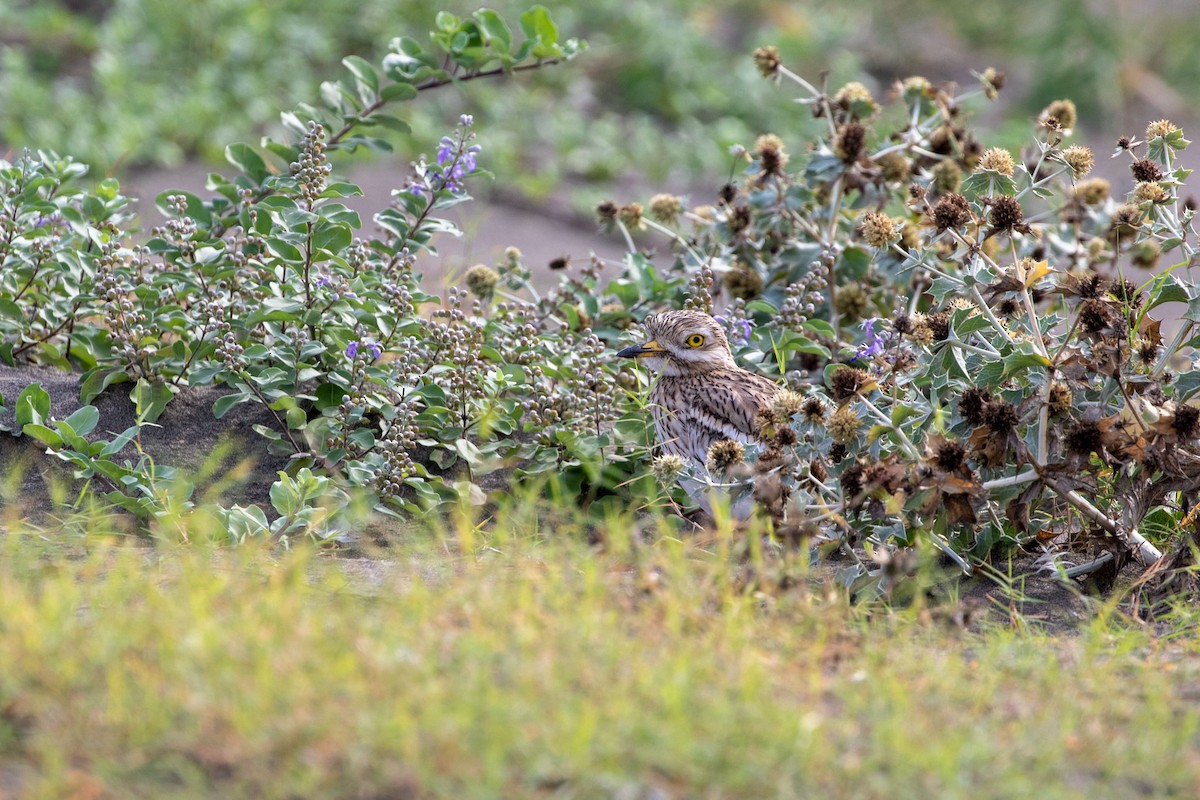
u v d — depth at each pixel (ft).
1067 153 33.60
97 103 76.89
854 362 38.32
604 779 18.99
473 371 35.70
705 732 20.02
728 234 41.91
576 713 19.83
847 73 94.58
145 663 20.75
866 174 40.01
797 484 30.14
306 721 19.30
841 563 31.12
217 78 81.20
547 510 34.06
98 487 33.37
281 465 35.19
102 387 36.06
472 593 24.20
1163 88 94.79
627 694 20.58
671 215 42.96
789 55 95.61
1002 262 41.83
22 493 33.22
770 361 39.99
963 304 31.55
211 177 39.60
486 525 34.17
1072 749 21.39
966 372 30.40
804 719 20.48
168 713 19.49
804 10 102.89
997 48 100.63
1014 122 87.61
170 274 36.88
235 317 36.01
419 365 35.12
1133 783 20.71
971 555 30.91
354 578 27.09
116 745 19.17
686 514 35.78
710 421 36.83
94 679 20.39
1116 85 92.53
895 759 20.02
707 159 82.64
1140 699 23.45
